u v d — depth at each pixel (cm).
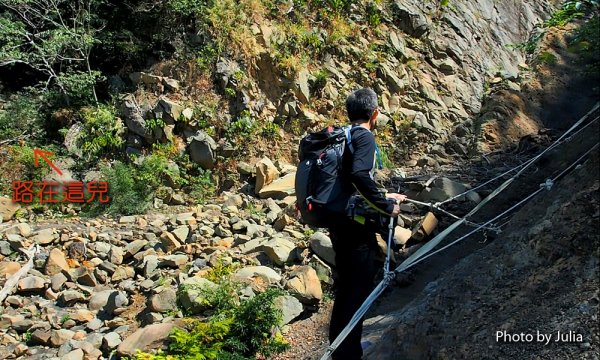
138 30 1224
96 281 740
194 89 1117
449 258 583
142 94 1107
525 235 377
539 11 1770
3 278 747
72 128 1108
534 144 914
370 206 347
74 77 1127
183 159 1058
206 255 733
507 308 351
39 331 652
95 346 615
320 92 1179
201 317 591
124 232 851
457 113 1262
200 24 1162
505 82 1280
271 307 553
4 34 1141
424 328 384
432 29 1372
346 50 1244
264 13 1213
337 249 365
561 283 338
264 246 698
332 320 369
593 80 1202
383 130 1182
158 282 691
